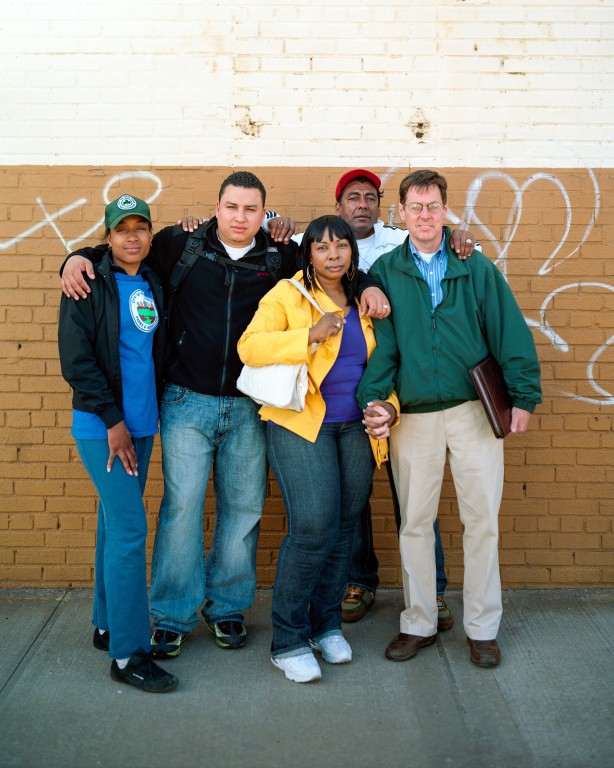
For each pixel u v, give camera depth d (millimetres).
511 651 3637
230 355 3512
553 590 4250
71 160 4109
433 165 4133
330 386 3408
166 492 3605
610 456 4211
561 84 4109
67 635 3785
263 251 3547
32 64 4086
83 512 4230
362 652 3641
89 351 3258
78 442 3334
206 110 4105
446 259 3457
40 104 4102
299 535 3309
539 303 4168
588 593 4215
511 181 4137
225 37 4086
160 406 3602
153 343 3494
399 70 4105
